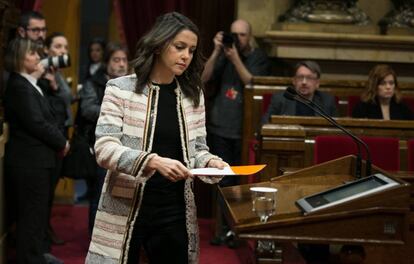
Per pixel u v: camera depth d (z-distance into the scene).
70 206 7.88
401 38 7.24
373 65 7.45
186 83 3.19
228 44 6.56
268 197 2.78
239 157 6.77
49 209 5.95
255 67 6.84
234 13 7.57
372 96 6.02
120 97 3.06
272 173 4.84
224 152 6.79
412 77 7.56
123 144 3.06
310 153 5.01
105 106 3.07
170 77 3.14
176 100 3.14
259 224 2.63
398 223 2.69
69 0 7.95
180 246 3.11
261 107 6.61
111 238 3.03
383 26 7.55
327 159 4.92
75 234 6.62
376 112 5.99
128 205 3.02
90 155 6.01
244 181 6.27
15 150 5.08
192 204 3.13
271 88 6.62
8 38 5.84
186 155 3.12
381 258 4.19
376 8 7.73
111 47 6.08
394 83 6.00
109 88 3.09
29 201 5.07
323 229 2.67
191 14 7.48
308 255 3.72
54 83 5.91
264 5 7.58
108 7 8.26
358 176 3.38
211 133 6.83
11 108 5.10
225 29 7.52
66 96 6.13
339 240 2.67
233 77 6.76
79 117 6.12
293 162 4.84
